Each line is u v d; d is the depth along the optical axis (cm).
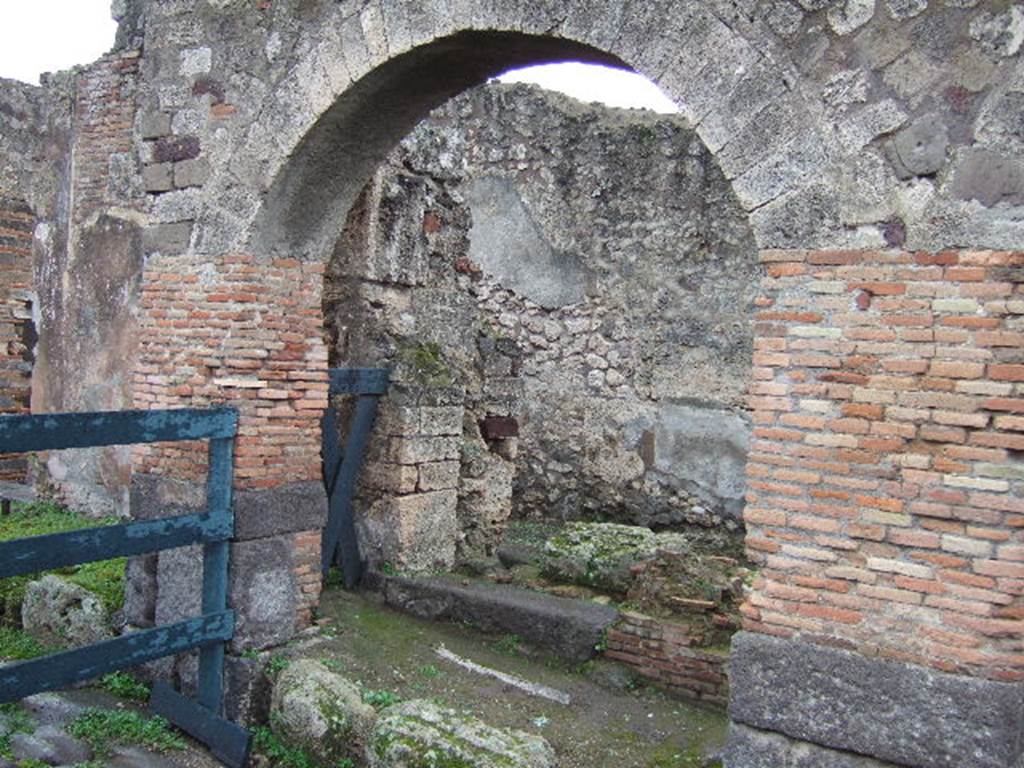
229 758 452
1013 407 291
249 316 480
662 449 898
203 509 479
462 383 681
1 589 590
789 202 333
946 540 302
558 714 462
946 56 306
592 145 930
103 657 407
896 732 307
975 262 299
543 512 941
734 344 866
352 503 618
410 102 474
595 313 929
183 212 503
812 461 326
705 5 349
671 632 498
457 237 701
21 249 766
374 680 475
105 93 707
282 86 467
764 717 330
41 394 763
